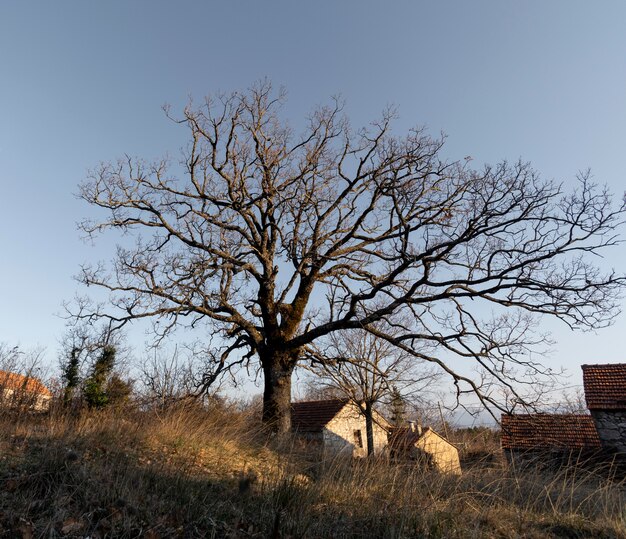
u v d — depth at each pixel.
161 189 15.92
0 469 5.41
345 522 5.53
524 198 12.68
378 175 16.05
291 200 16.69
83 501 4.89
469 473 7.86
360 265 17.33
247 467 7.72
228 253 16.23
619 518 6.65
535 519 6.65
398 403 21.64
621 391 19.38
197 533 4.66
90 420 8.21
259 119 16.72
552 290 12.69
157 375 12.84
